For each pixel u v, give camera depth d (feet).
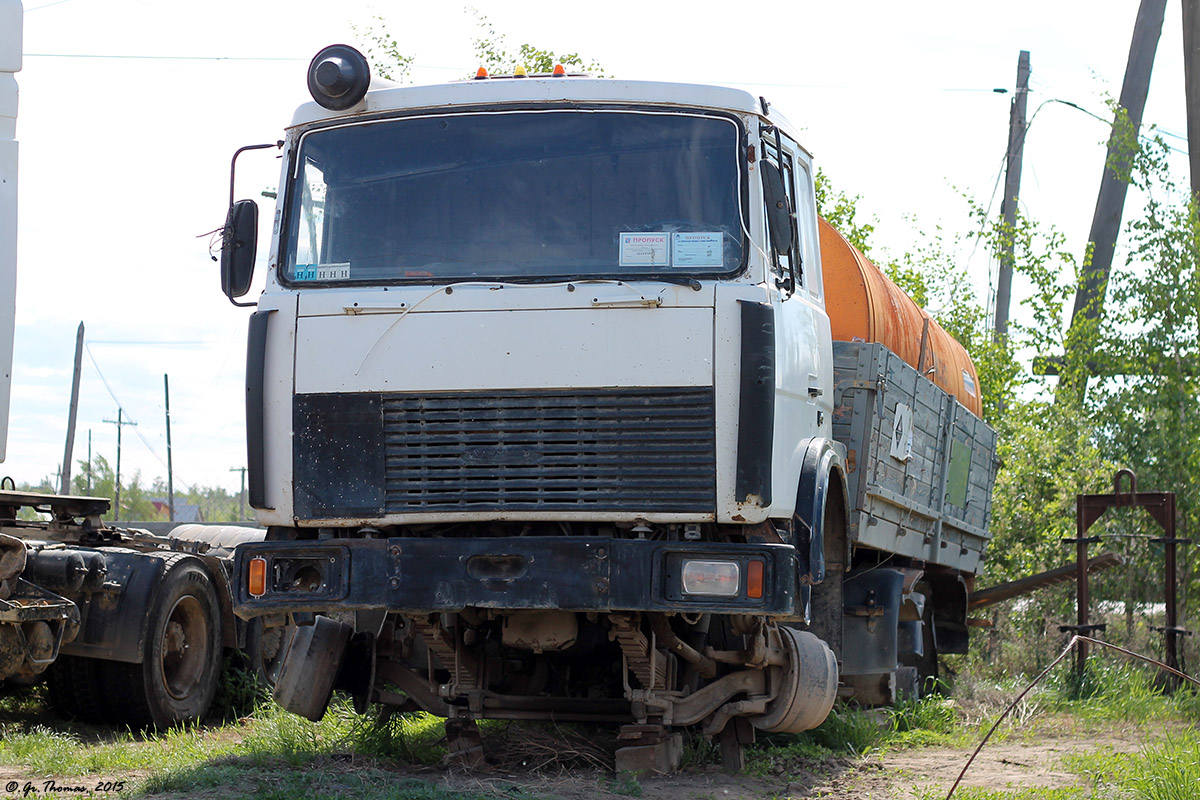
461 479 19.77
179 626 30.96
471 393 19.83
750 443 19.33
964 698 37.42
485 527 20.51
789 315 21.68
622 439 19.57
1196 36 52.95
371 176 21.02
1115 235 59.00
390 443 20.02
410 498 19.88
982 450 42.47
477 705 22.86
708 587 19.24
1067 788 21.70
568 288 19.83
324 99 21.06
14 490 29.78
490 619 22.52
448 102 21.02
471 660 23.12
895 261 63.62
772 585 19.19
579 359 19.66
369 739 24.09
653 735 22.17
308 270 20.80
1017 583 45.11
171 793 19.60
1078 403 53.26
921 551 35.17
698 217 20.27
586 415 19.62
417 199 20.81
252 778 20.89
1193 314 49.60
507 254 20.36
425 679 24.09
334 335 20.25
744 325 19.52
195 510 218.18
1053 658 46.57
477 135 20.93
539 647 21.81
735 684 22.76
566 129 20.80
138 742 27.86
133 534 32.09
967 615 44.57
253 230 21.70
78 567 27.73
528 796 19.53
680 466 19.43
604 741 24.91
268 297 20.71
